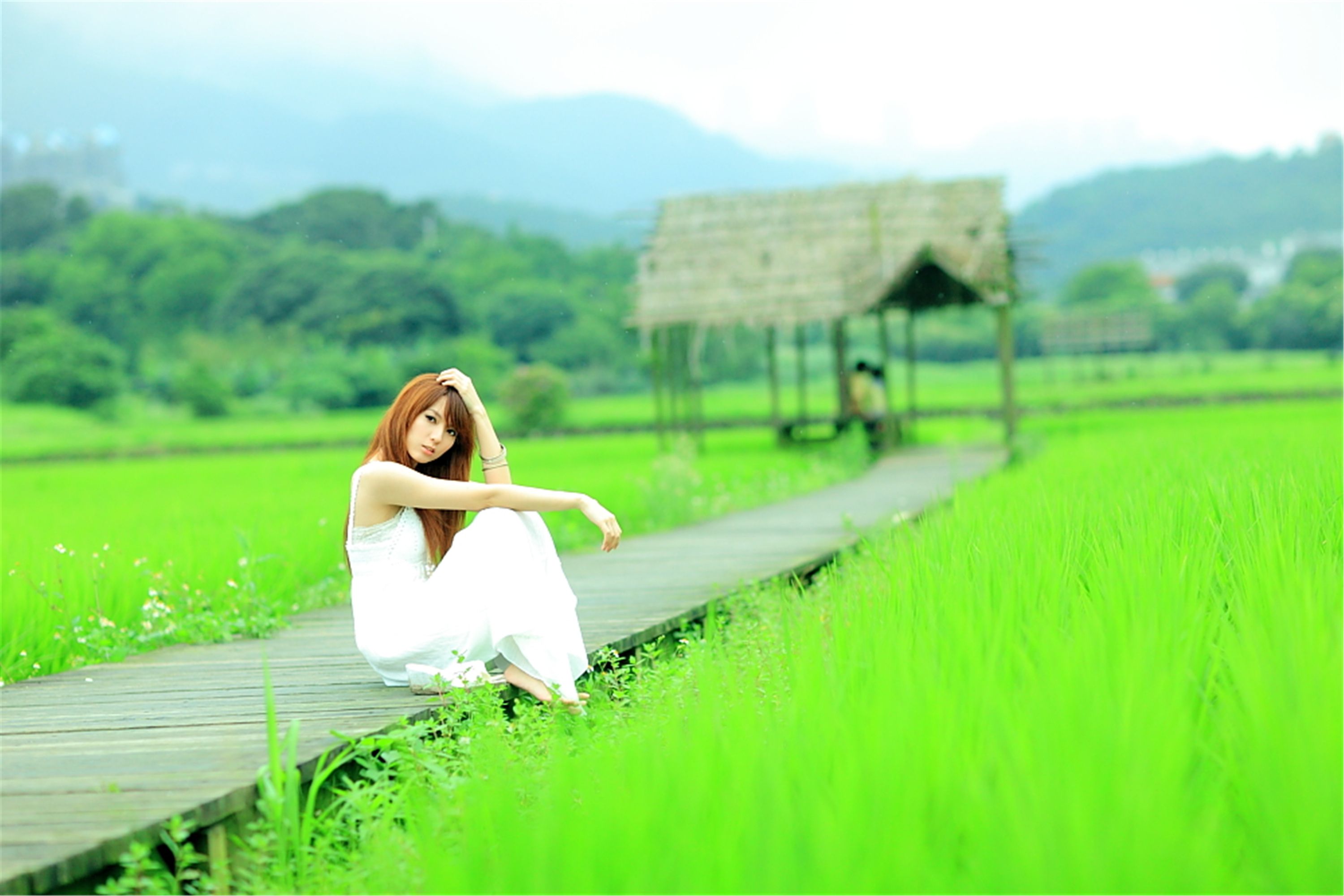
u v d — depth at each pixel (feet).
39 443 166.71
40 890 10.27
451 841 10.59
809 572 30.40
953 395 205.98
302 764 13.42
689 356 103.24
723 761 9.71
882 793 8.56
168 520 46.68
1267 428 63.41
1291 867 7.90
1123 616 12.23
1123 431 81.15
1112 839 7.69
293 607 27.96
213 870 11.69
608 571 31.50
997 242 88.63
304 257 334.24
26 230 429.38
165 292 350.02
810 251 98.63
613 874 8.20
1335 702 9.25
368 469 16.97
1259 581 14.10
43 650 23.21
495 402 238.07
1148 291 382.01
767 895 7.86
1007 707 9.96
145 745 14.69
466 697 15.39
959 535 20.21
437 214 421.59
